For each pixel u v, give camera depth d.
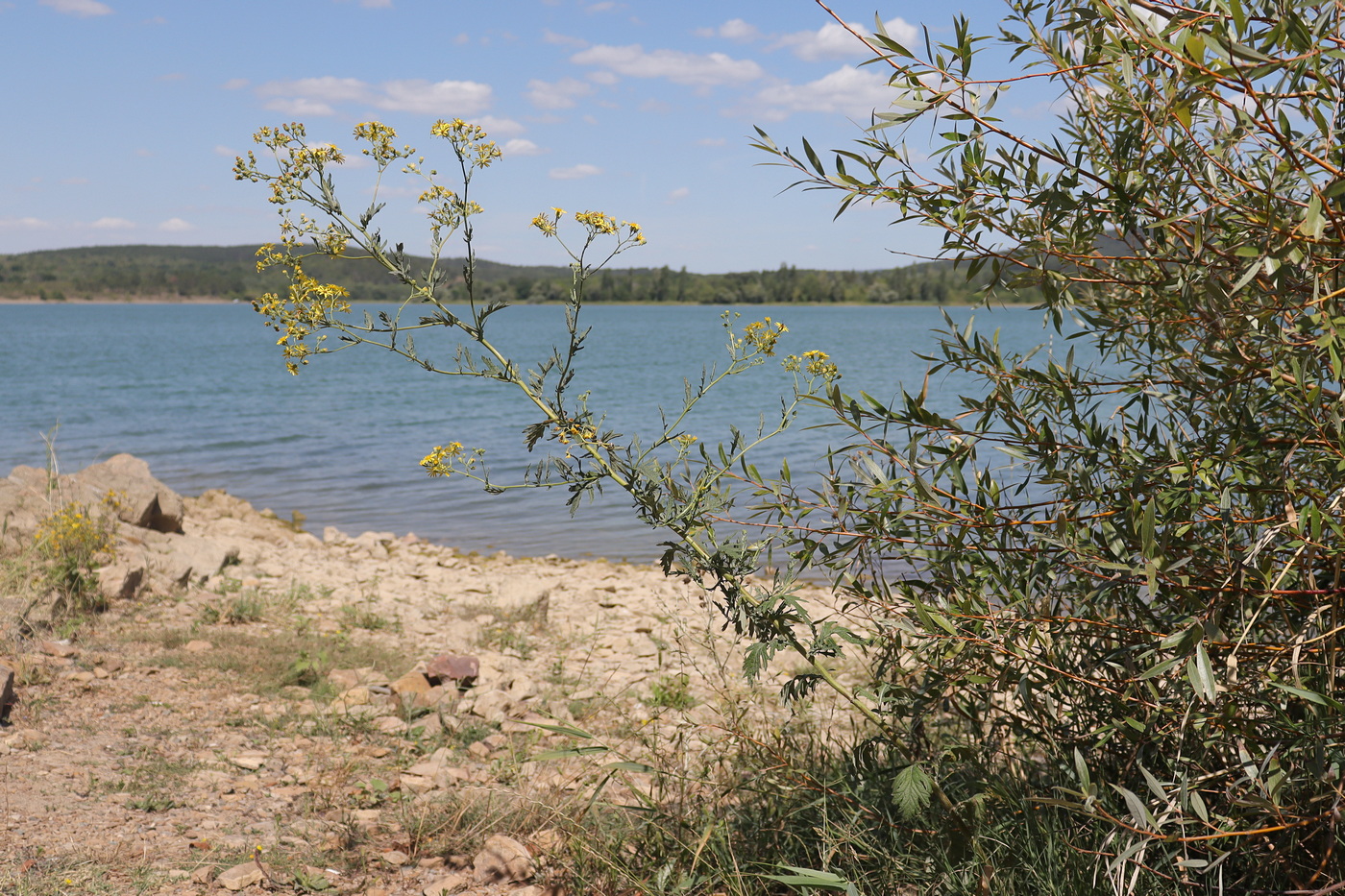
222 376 49.38
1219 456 2.44
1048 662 2.81
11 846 3.83
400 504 18.23
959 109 2.40
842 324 134.75
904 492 2.80
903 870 3.16
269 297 2.77
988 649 2.85
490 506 18.14
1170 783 2.41
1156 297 2.69
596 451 2.98
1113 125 2.72
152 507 10.62
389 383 46.00
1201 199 2.62
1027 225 2.64
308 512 17.39
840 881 2.85
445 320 2.90
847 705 5.35
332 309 2.80
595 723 6.02
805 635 7.04
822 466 17.27
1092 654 2.78
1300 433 2.48
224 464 22.20
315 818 4.44
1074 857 2.83
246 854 3.97
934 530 2.88
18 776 4.57
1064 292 2.60
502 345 80.31
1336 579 2.16
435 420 30.94
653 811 3.70
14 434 26.31
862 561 3.00
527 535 15.82
